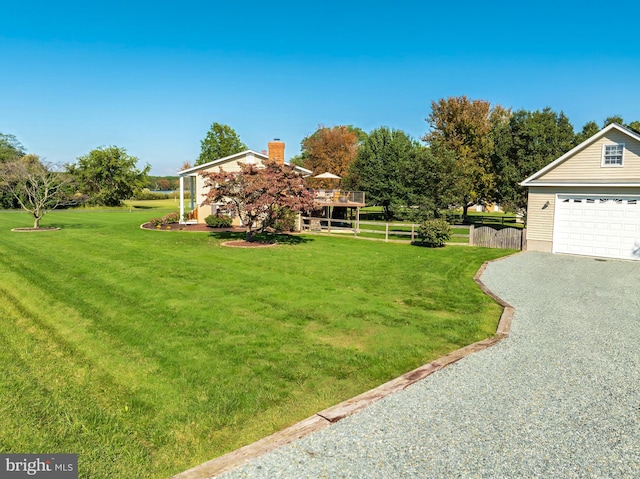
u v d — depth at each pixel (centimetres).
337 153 5259
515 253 1756
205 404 525
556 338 757
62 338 743
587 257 1661
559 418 493
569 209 1723
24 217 3144
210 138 4381
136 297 977
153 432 468
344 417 493
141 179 5219
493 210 5281
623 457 421
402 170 2673
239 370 617
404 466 407
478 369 625
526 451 430
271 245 1842
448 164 2389
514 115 2498
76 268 1279
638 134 1596
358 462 413
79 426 475
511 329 805
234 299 972
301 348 700
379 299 1007
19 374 604
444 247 1927
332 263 1459
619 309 941
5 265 1320
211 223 2412
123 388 565
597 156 1655
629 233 1592
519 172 2411
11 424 476
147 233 2164
